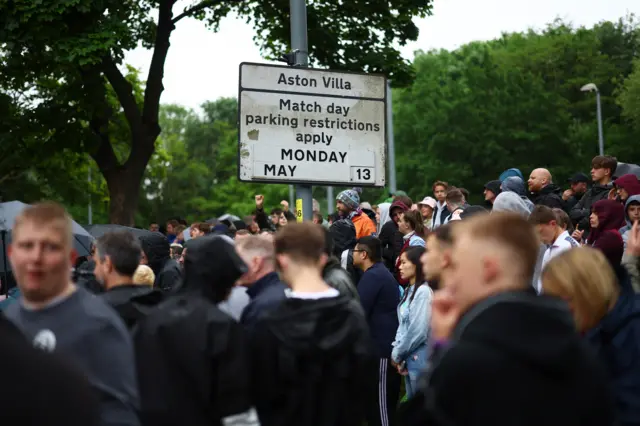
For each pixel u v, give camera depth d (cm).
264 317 461
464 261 301
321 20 2520
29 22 2170
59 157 2827
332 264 765
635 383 430
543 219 742
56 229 382
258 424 438
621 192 971
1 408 174
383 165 983
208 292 453
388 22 2502
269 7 2606
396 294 881
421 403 287
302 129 954
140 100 2930
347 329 464
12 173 2734
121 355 381
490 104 5597
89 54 2180
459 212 1055
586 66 6331
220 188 7938
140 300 512
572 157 5453
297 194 970
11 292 960
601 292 417
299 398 451
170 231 1809
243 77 935
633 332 433
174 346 428
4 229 1162
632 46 6775
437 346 328
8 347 180
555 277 425
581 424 268
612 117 5744
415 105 6006
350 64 2498
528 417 260
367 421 878
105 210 3169
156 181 7931
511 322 271
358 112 975
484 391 261
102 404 369
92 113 2517
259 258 578
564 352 266
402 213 1162
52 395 177
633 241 497
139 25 2655
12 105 2594
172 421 421
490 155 5419
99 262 521
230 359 431
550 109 5491
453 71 6419
